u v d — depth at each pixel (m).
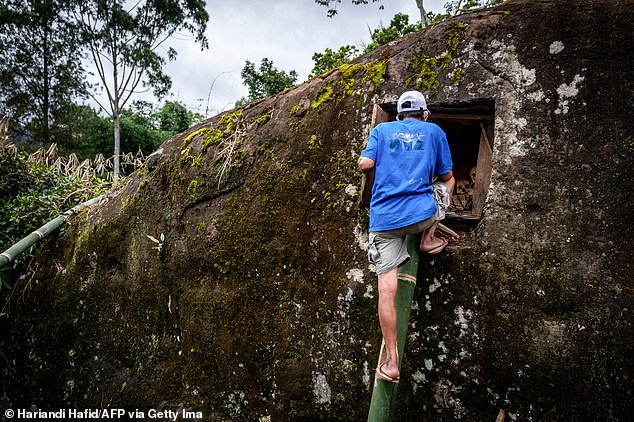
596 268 2.15
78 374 3.89
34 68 17.84
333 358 2.69
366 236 2.71
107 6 15.95
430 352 2.43
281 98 3.42
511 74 2.43
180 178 3.64
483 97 2.48
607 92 2.24
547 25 2.40
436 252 2.34
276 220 3.05
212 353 3.13
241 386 2.96
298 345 2.82
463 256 2.40
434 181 2.38
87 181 5.99
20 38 17.19
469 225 2.60
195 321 3.25
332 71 3.22
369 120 2.81
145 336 3.60
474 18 2.64
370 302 2.62
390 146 2.29
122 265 3.92
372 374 2.56
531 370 2.18
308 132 3.06
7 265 4.50
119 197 4.22
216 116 4.03
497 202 2.38
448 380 2.37
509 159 2.38
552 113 2.33
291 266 2.94
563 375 2.12
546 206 2.28
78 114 19.16
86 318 4.00
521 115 2.38
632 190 2.15
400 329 2.14
